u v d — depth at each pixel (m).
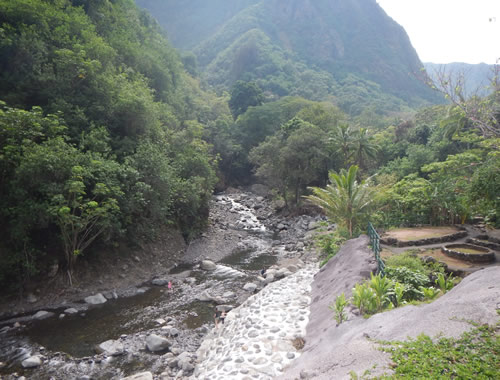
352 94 106.88
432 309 5.74
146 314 12.58
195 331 11.19
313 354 6.69
